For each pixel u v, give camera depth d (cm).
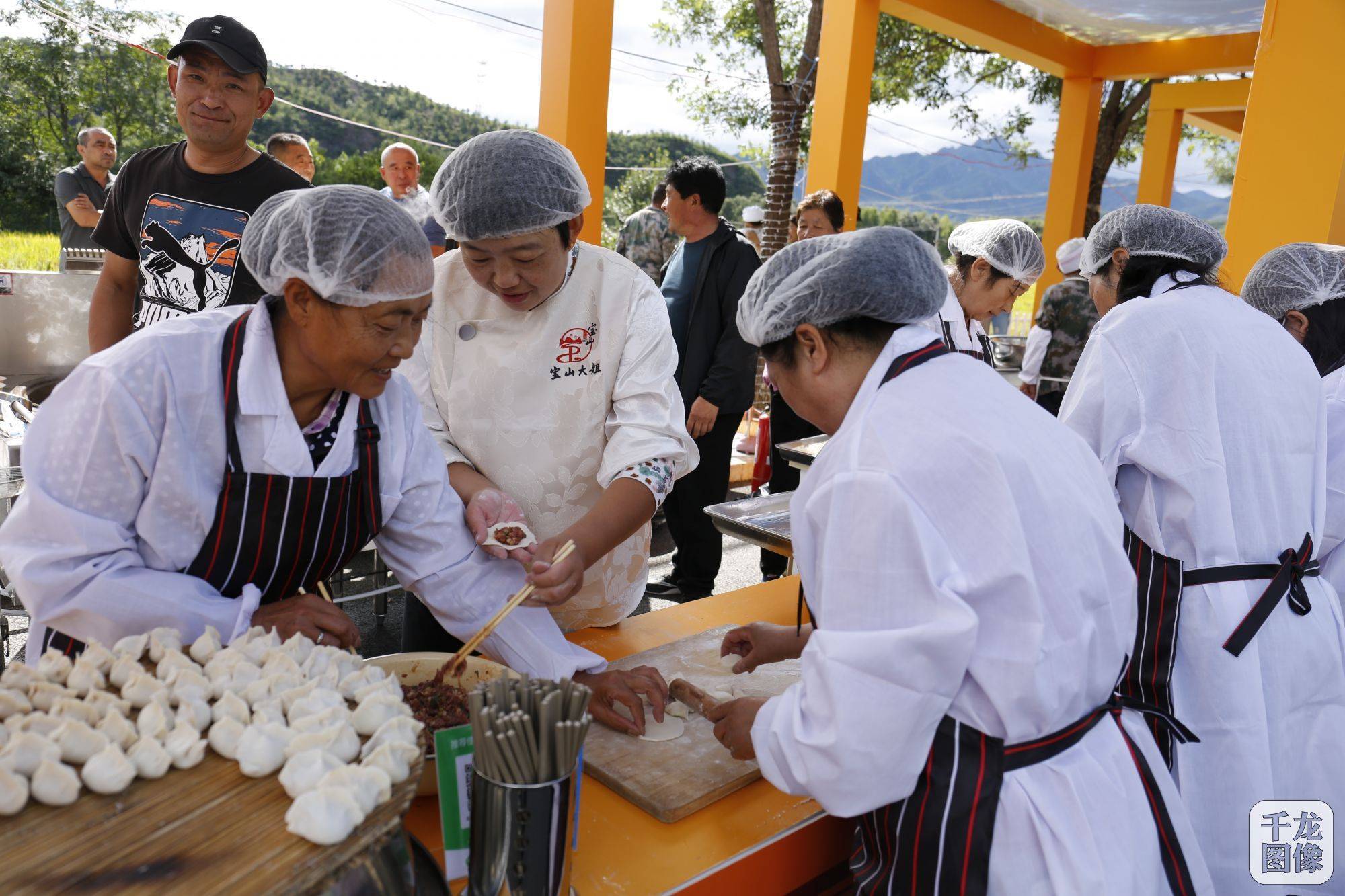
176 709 104
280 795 91
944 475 110
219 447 127
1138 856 120
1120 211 220
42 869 78
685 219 396
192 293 261
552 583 143
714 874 121
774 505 263
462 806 107
